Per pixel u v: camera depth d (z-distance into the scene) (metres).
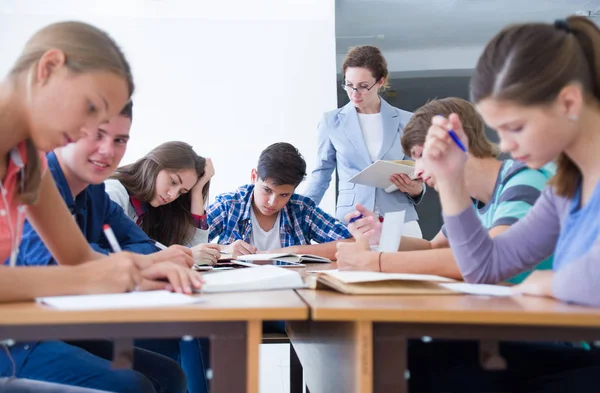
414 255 1.50
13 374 1.18
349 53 3.21
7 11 4.15
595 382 1.06
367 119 3.27
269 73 4.28
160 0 4.21
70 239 1.34
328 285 1.17
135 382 1.33
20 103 1.03
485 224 1.60
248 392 0.86
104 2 4.20
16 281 0.95
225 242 2.77
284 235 2.82
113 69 1.03
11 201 1.18
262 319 0.86
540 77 0.99
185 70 4.25
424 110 1.81
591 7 5.44
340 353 1.02
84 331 0.83
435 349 1.36
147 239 2.04
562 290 0.96
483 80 1.05
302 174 2.65
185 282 1.10
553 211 1.25
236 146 4.26
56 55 1.00
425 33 6.14
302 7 4.29
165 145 2.34
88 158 1.62
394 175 2.77
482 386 1.23
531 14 5.61
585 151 1.08
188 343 1.98
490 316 0.84
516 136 1.04
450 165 1.27
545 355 1.27
